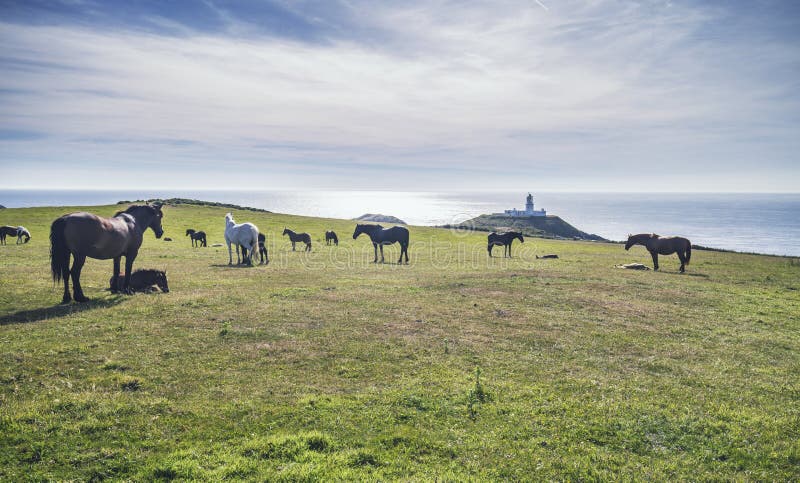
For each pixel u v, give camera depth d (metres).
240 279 20.64
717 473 6.14
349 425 7.14
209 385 8.49
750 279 25.48
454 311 15.22
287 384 8.66
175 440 6.57
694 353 11.50
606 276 24.52
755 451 6.68
